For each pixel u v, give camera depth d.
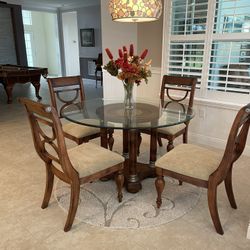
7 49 8.48
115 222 1.94
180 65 3.41
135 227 1.88
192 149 2.05
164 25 3.37
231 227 1.88
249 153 3.05
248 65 2.85
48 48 11.85
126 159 2.66
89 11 8.96
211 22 2.98
